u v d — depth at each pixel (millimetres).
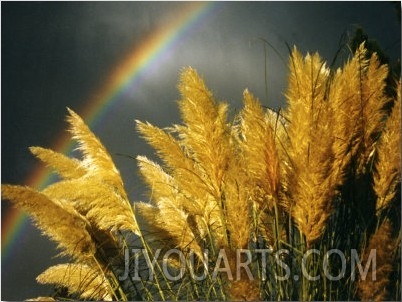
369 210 2051
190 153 2158
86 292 2252
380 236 1835
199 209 2133
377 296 1856
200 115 2008
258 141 1954
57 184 2158
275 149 1960
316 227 1898
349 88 2018
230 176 1948
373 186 2018
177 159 2096
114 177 2193
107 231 2262
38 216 2098
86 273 2254
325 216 1892
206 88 2043
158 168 2277
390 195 2002
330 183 1877
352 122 2021
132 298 2184
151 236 2244
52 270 2281
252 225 2029
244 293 1805
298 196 1888
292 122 1943
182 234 2164
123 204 2193
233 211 1873
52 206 2104
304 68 1981
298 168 1893
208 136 1998
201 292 2100
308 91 1952
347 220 2053
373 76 2070
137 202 2332
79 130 2201
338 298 1961
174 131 2117
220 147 2004
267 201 2010
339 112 1983
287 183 1937
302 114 1933
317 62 1999
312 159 1844
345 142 1946
